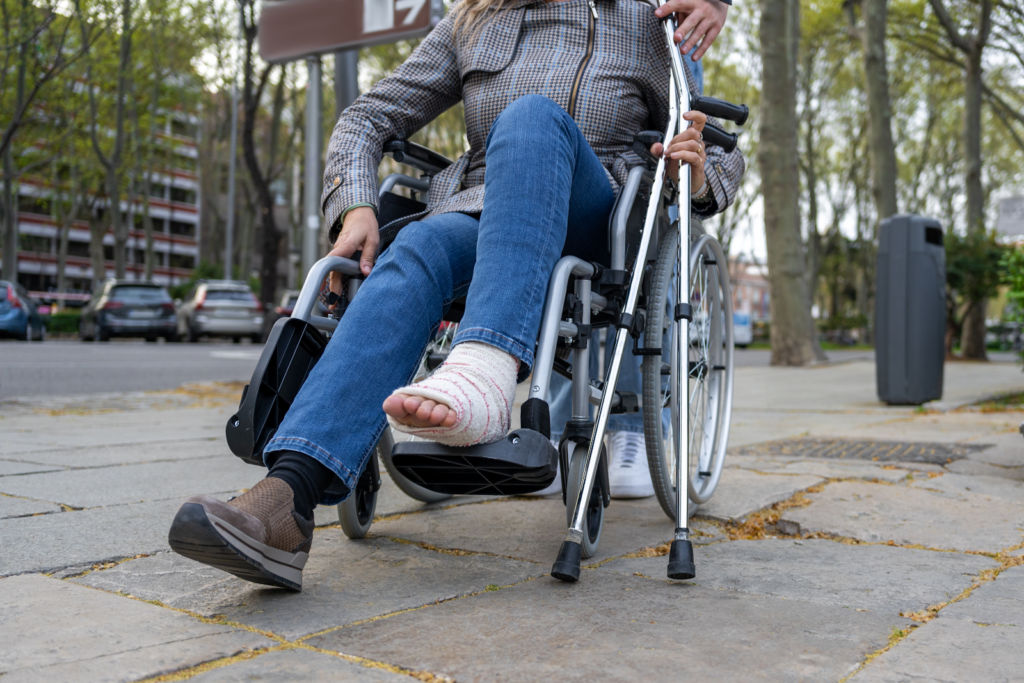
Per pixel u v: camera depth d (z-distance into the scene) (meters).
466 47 1.88
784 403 5.92
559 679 1.06
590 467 1.51
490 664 1.11
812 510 2.18
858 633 1.24
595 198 1.71
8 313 15.20
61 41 11.09
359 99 1.87
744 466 2.89
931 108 29.41
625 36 1.88
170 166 32.03
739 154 1.99
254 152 12.48
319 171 4.91
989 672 1.08
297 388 1.52
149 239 27.77
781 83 11.28
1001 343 26.30
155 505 2.18
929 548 1.83
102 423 4.49
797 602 1.40
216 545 1.18
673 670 1.09
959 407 5.44
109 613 1.30
